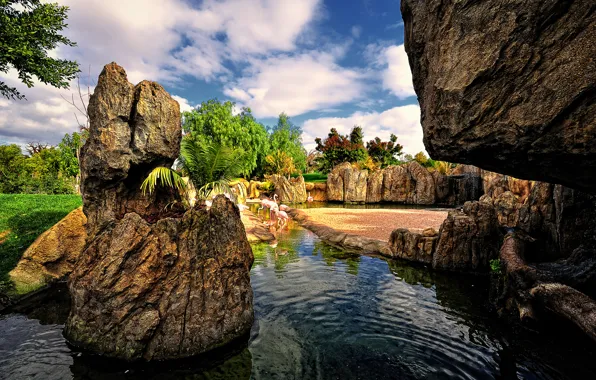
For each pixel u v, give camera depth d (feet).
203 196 25.00
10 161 86.07
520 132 12.19
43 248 26.37
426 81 17.39
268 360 15.26
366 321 19.48
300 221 64.49
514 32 11.93
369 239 40.70
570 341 16.42
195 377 13.93
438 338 17.31
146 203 20.65
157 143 19.54
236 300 17.47
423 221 58.54
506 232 28.55
